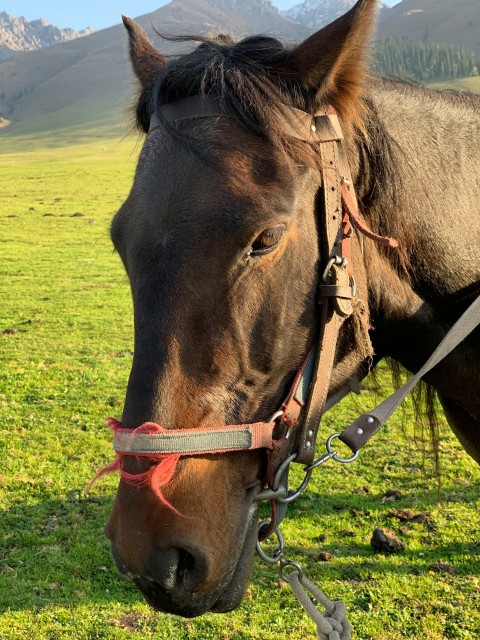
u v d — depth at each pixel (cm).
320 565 529
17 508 625
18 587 509
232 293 182
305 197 197
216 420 187
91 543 566
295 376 202
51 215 3062
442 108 264
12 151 11706
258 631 457
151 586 182
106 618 475
